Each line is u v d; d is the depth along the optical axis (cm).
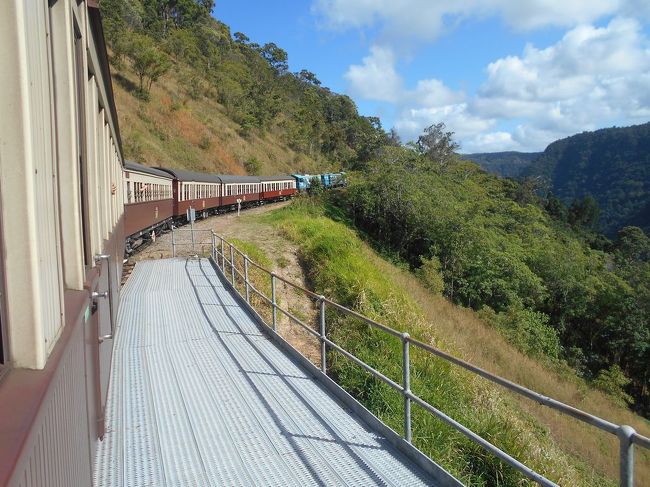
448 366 841
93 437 323
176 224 2350
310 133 8106
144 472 364
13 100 154
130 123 3938
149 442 411
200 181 2659
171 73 5728
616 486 901
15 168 157
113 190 738
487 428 611
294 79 11550
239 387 534
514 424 721
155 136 4191
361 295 1053
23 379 157
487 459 558
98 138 455
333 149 8531
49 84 200
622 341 2386
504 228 3103
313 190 2961
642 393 2333
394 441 414
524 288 2270
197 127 4969
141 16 6356
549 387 1395
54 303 192
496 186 4500
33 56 171
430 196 2442
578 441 1077
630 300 2448
